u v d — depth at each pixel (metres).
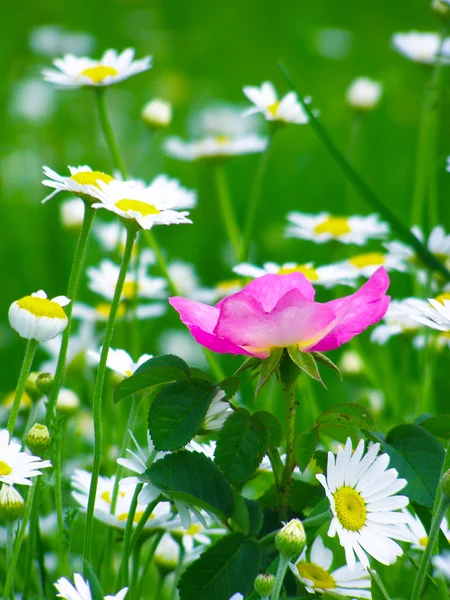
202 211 1.57
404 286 1.25
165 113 1.01
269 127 0.86
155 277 1.14
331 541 0.72
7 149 1.58
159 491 0.58
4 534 0.68
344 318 0.58
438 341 0.84
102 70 0.81
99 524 0.75
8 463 0.59
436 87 0.96
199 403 0.58
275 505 0.61
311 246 1.41
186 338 1.19
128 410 0.91
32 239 1.38
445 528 0.64
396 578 0.67
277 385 0.84
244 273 0.79
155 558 0.69
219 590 0.57
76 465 0.79
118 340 0.94
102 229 1.10
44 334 0.60
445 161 0.92
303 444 0.59
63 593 0.55
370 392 0.90
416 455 0.59
